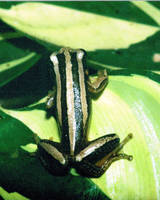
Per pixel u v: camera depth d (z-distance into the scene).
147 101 0.16
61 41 0.19
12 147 0.16
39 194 0.16
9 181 0.16
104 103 0.17
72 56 0.17
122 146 0.16
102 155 0.16
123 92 0.17
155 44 0.19
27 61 0.20
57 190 0.16
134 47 0.19
